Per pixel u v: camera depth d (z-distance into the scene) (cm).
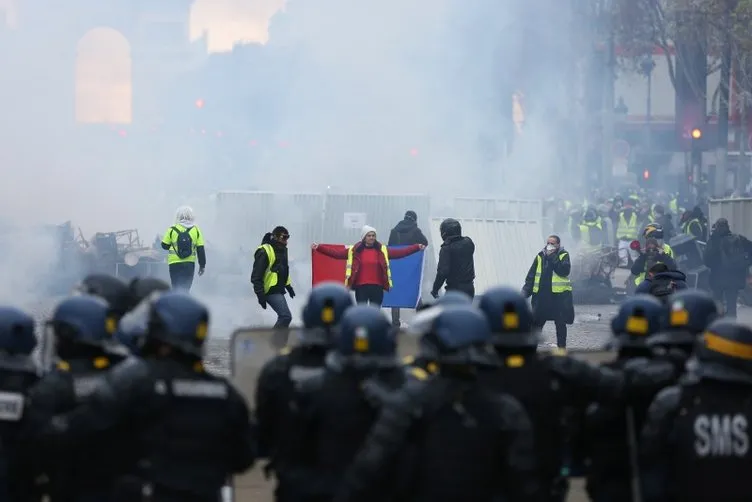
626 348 2342
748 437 1950
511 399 1934
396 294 7175
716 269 8425
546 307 6038
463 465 1889
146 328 2017
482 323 1917
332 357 2111
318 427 2095
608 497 2273
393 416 1903
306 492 2094
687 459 1966
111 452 2002
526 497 1894
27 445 2034
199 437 1989
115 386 1955
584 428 2286
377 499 1923
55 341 2106
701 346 1984
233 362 2519
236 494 2638
